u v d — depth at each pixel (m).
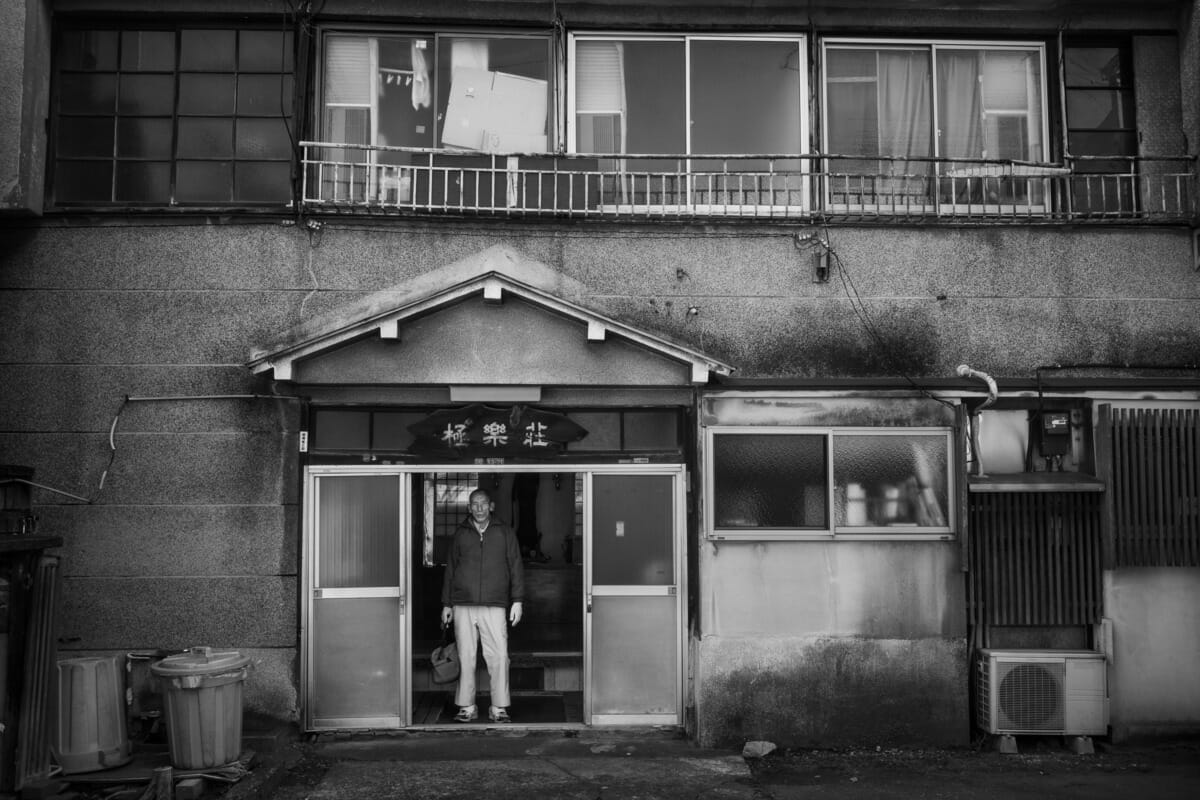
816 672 7.87
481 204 8.45
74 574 7.80
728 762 7.41
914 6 8.51
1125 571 8.01
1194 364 8.30
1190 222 8.31
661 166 8.53
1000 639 8.11
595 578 8.13
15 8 7.88
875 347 8.22
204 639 7.83
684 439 8.20
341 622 7.99
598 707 8.09
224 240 8.08
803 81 8.62
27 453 7.88
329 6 8.33
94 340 7.98
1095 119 8.77
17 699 6.25
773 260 8.27
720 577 7.91
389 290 8.10
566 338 7.91
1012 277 8.31
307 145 8.04
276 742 7.52
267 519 7.91
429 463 8.09
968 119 8.73
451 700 8.96
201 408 7.96
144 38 8.36
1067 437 8.23
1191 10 8.46
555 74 8.46
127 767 6.87
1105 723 7.82
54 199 8.17
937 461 8.03
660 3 8.42
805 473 7.99
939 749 7.85
